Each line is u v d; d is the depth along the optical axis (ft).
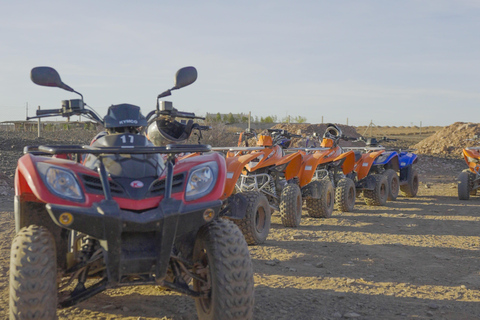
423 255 20.31
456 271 17.75
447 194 47.03
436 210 34.91
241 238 10.64
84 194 9.92
